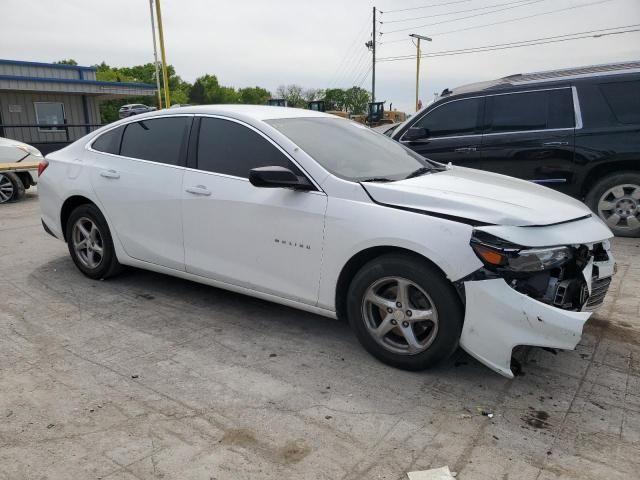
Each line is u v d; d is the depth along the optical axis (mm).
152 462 2506
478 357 3062
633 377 3328
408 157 4344
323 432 2746
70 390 3121
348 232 3344
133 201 4461
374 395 3094
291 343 3758
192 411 2920
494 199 3271
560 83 6688
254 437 2699
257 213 3736
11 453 2561
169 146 4355
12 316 4203
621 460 2555
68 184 4930
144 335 3875
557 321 2912
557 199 3588
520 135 6867
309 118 4273
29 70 21984
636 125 6309
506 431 2770
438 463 2520
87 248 5004
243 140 3955
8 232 7215
